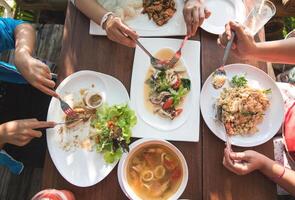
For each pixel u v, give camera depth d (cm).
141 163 73
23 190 114
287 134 86
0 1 128
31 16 139
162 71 78
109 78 78
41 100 99
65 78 78
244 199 71
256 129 76
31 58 80
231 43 77
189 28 80
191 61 80
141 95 77
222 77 78
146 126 75
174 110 76
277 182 73
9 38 89
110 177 72
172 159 73
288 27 138
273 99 79
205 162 73
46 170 72
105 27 79
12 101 98
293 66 112
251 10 86
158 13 83
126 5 84
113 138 72
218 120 76
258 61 82
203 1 86
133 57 80
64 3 131
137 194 71
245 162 72
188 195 71
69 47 81
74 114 75
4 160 85
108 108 74
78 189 71
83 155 73
